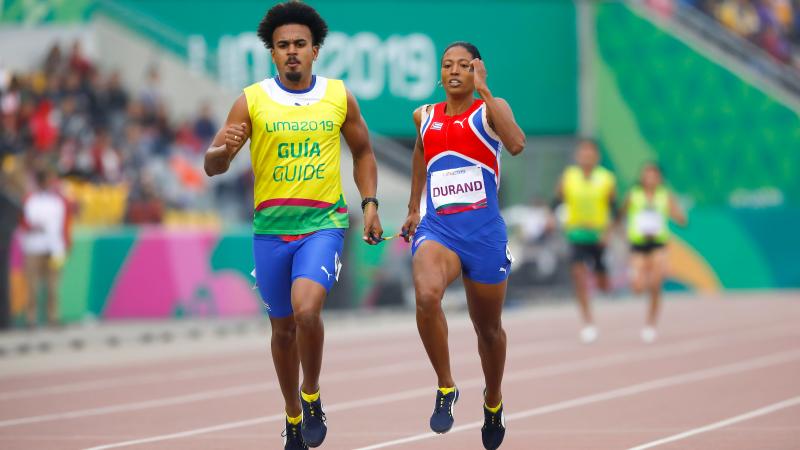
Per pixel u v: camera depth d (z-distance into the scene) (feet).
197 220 247.09
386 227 218.18
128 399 109.70
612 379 119.85
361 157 71.26
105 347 163.32
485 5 332.19
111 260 195.21
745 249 284.00
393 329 190.80
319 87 68.85
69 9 271.90
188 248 200.44
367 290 213.87
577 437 82.79
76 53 255.70
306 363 65.57
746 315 211.41
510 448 78.13
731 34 337.11
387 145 280.51
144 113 255.70
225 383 122.11
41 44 266.16
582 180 168.96
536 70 338.75
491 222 68.39
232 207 254.47
